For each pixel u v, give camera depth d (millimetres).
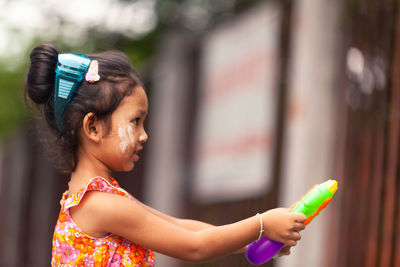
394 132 4008
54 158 2203
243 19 5953
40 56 2156
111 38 8594
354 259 4211
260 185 5422
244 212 5688
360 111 4336
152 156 7902
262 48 5578
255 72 5656
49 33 8477
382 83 4172
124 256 2072
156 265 7129
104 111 2070
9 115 9656
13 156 13391
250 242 2084
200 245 2045
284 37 5297
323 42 4668
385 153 4109
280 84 5301
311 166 4594
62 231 2092
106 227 2033
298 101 4730
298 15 4910
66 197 2170
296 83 4805
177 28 8078
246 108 5773
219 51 6430
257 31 5680
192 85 7086
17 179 13133
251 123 5656
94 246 2045
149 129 8180
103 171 2131
